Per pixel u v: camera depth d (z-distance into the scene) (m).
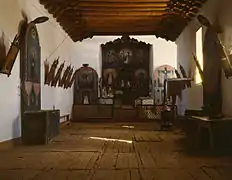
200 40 13.08
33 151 8.03
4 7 8.35
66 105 18.12
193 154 7.61
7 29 8.55
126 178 5.16
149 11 14.09
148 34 18.28
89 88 21.19
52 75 13.64
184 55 16.16
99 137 11.25
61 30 16.00
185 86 15.55
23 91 9.62
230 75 8.73
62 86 16.78
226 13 8.95
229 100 8.93
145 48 22.78
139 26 16.89
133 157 7.21
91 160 6.80
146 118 19.58
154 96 21.81
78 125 16.69
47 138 9.54
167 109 15.21
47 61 13.06
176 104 18.12
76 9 13.58
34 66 10.69
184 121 12.16
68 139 10.62
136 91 22.48
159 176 5.30
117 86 22.44
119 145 9.23
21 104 9.66
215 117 8.89
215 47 9.85
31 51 10.34
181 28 16.03
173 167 6.06
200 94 12.67
